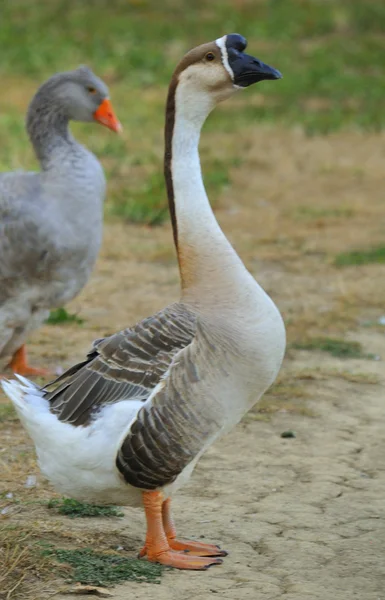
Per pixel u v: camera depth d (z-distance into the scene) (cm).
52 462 762
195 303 789
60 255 1167
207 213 805
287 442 1076
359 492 952
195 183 809
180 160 809
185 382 749
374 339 1434
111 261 1794
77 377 774
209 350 756
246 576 772
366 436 1100
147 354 760
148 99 3070
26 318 1196
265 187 2366
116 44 3591
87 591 732
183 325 766
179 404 748
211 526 870
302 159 2619
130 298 1589
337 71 3456
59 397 773
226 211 2162
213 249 800
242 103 3186
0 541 799
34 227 1148
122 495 783
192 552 807
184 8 4103
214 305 782
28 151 2370
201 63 805
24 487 934
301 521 883
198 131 816
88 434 747
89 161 1205
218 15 4025
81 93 1250
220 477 980
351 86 3312
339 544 838
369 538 851
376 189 2362
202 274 799
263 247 1903
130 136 2686
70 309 1526
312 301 1588
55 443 754
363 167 2550
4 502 897
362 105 3145
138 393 754
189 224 805
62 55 3422
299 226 2056
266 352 774
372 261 1816
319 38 3838
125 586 745
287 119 2995
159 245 1891
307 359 1346
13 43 3531
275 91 3281
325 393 1227
